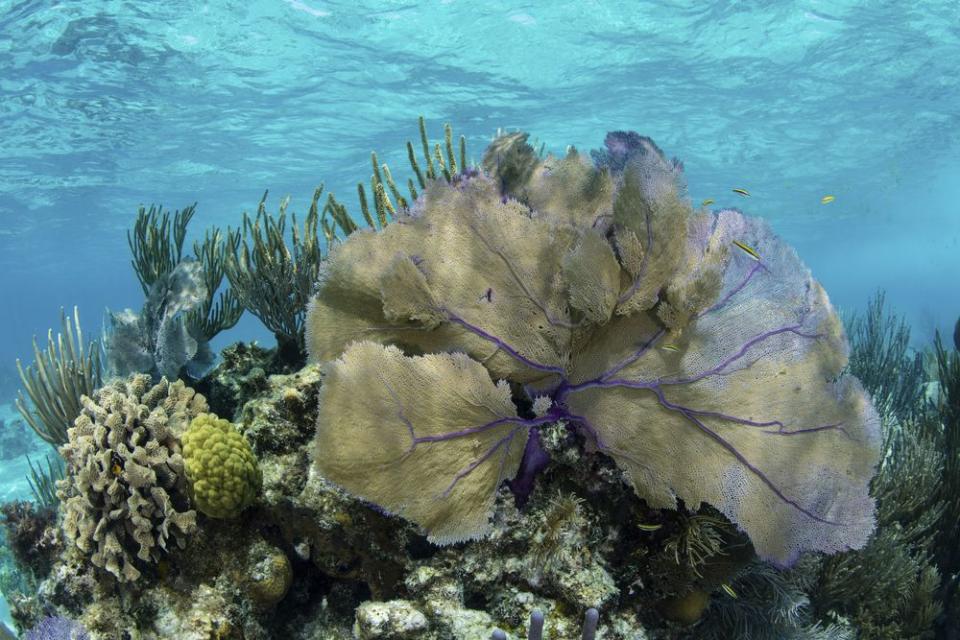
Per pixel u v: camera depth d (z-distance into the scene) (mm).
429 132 23547
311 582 3361
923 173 33781
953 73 19453
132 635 3193
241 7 14078
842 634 3443
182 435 3260
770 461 2715
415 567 2814
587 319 2711
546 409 2641
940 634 4453
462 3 14570
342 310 2766
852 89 20562
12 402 28000
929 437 5066
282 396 3279
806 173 32344
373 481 2461
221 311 5340
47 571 4035
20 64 15641
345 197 33750
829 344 2922
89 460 3281
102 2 13391
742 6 15141
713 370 2760
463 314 2691
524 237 2707
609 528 2895
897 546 4246
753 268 2902
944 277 117125
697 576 2736
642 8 15062
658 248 2646
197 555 3238
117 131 21078
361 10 14594
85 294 108312
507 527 2740
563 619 2643
